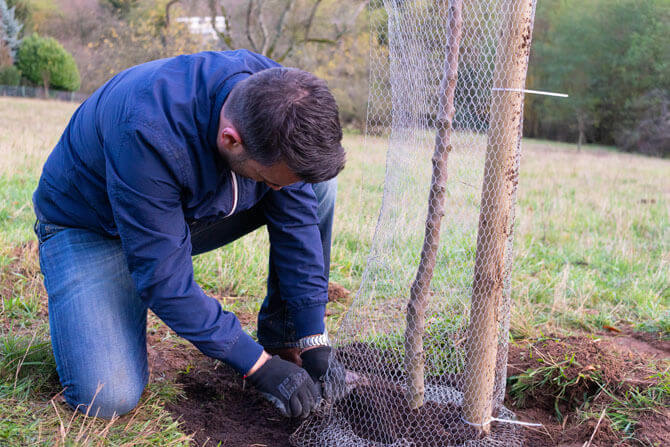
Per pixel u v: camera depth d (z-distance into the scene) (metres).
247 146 1.64
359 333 2.35
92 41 22.53
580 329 3.35
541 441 2.26
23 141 9.81
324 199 2.61
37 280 3.40
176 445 2.02
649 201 8.14
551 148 21.52
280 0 17.03
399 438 2.11
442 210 1.93
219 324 1.98
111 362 2.09
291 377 2.04
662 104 23.19
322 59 17.38
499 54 1.84
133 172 1.75
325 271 2.80
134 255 1.85
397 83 2.07
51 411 2.11
